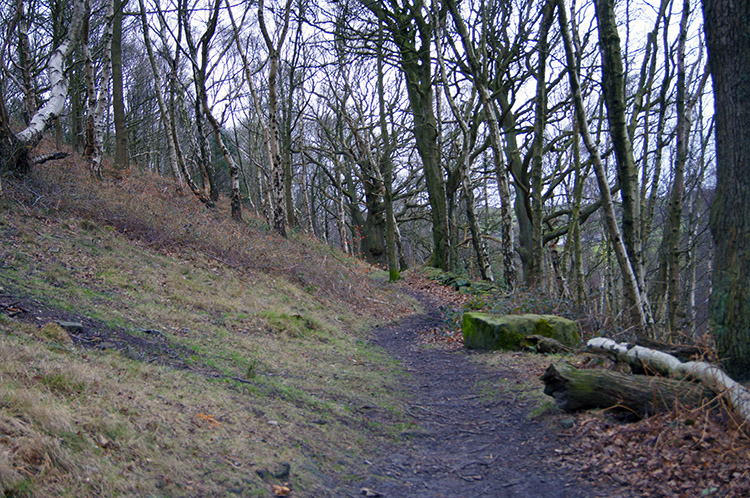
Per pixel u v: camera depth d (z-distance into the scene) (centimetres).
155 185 1967
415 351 1077
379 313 1505
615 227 845
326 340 1020
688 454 421
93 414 407
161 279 1011
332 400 659
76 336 602
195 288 1029
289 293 1287
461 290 1947
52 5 2036
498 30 1698
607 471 439
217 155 3809
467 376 833
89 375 476
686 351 609
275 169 1884
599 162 848
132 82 3325
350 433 562
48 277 796
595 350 641
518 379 756
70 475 331
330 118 3691
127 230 1231
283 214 1898
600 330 923
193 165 3428
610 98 815
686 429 452
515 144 2038
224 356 727
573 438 518
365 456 516
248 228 1798
